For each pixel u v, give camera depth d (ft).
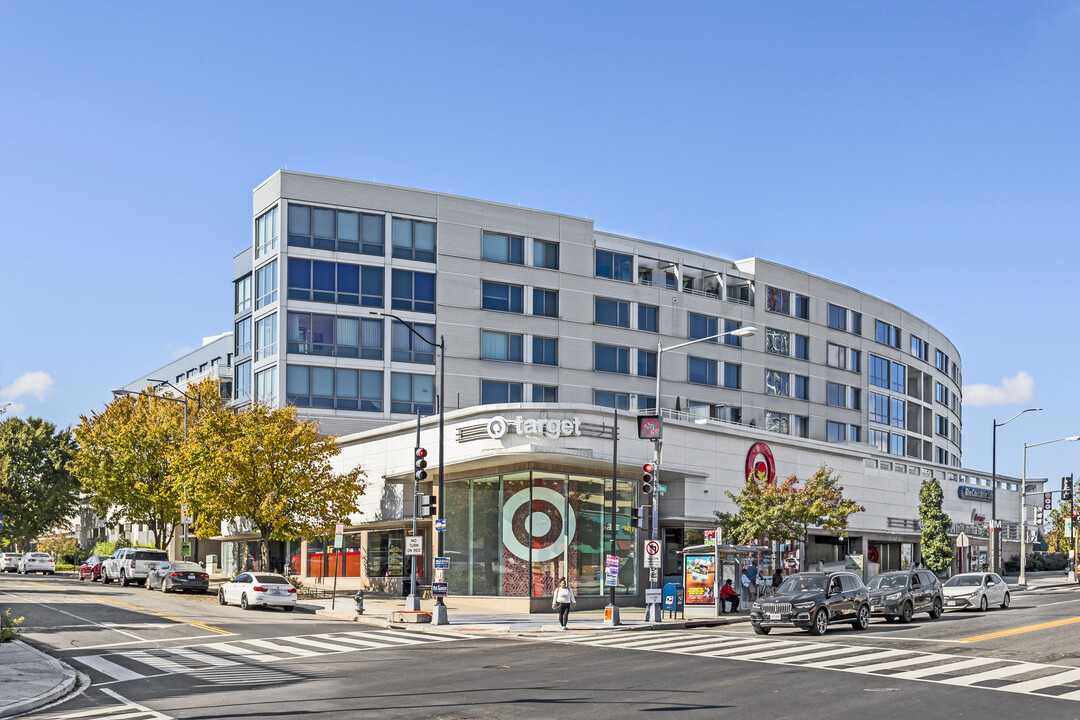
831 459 184.03
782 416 246.68
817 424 255.09
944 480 231.09
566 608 105.09
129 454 201.36
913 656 77.51
